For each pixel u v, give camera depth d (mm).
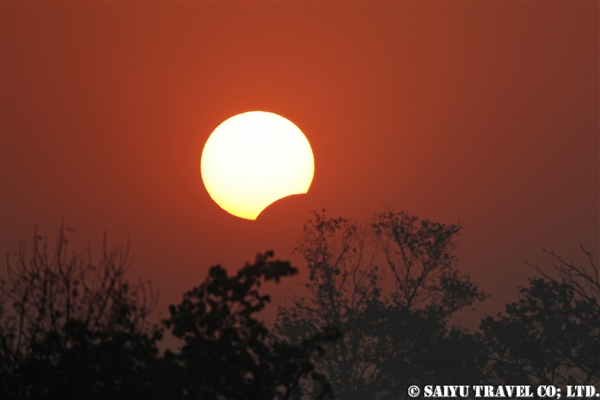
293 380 70188
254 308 68562
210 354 67688
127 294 66500
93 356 65938
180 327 66625
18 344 65312
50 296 65438
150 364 68250
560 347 178500
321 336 71500
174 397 66625
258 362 70750
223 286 66625
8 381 64375
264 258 67750
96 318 65438
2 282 66000
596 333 178875
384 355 177375
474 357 176875
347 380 174625
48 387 64688
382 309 177750
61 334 65562
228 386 68375
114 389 66812
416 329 177750
